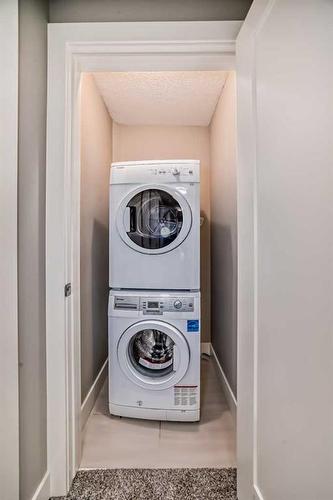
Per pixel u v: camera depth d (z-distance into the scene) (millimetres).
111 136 2855
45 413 1352
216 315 2652
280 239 947
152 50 1377
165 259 1925
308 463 799
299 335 840
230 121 2039
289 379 897
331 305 703
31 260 1226
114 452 1642
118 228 1942
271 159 1005
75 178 1450
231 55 1397
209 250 3023
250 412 1196
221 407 2084
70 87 1392
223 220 2307
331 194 698
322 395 739
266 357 1059
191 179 1898
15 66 1077
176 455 1620
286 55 892
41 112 1309
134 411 1929
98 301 2273
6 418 1073
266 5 1009
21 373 1142
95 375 2170
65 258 1375
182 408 1891
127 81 2180
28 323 1199
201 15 1353
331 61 690
